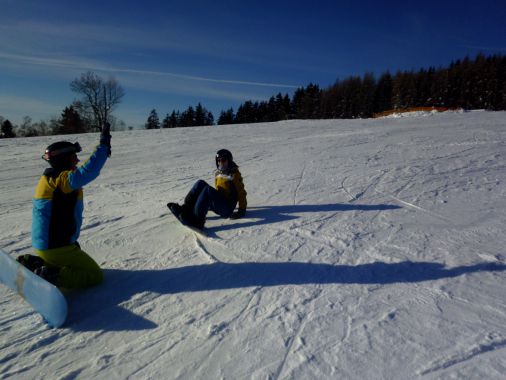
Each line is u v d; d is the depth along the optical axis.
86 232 4.31
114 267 3.38
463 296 2.59
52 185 2.76
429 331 2.24
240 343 2.27
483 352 2.04
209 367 2.10
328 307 2.58
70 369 2.14
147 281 3.10
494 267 2.96
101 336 2.42
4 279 2.98
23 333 2.47
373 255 3.31
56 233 2.80
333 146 10.14
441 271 2.96
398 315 2.42
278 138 13.16
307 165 7.61
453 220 4.04
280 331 2.35
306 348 2.18
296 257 3.37
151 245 3.85
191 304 2.74
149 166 8.93
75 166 2.94
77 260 2.90
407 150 8.38
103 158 2.73
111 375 2.08
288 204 4.98
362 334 2.26
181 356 2.20
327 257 3.33
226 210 4.31
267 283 2.96
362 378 1.93
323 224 4.15
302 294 2.77
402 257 3.23
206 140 13.50
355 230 3.92
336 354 2.11
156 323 2.53
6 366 2.17
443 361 1.99
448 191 5.08
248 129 17.12
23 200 6.24
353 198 5.06
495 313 2.38
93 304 2.78
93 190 6.57
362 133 12.86
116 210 5.23
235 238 3.89
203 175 7.73
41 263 2.89
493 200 4.60
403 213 4.36
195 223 4.11
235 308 2.65
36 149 12.17
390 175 6.16
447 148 8.20
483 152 7.45
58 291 2.42
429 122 15.55
